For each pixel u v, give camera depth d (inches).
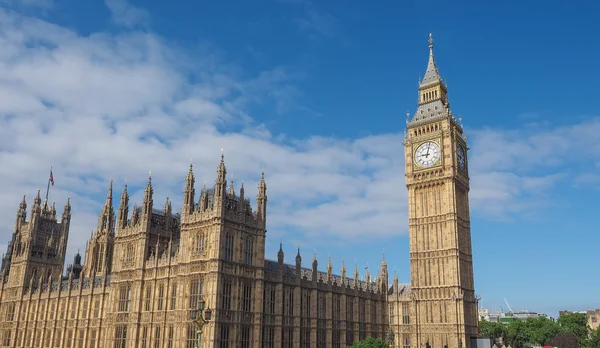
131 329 3656.5
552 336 7096.5
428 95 5108.3
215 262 3245.6
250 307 3474.4
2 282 5969.5
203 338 3161.9
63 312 4995.1
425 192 4830.2
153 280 3666.3
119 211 4133.9
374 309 4813.0
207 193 3629.4
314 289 4104.3
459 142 4975.4
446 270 4522.6
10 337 5585.6
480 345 4372.5
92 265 5561.0
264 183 3774.6
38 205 6063.0
